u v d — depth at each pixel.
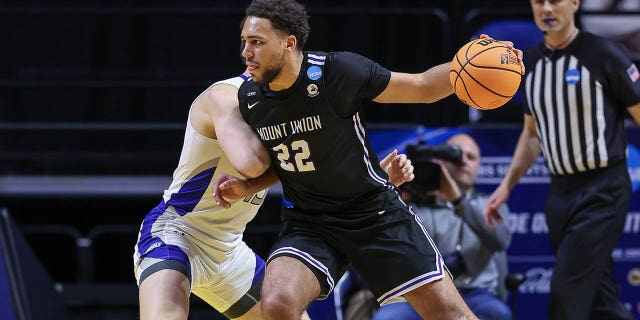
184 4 23.17
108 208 23.06
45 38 22.89
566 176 16.72
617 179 16.31
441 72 11.41
